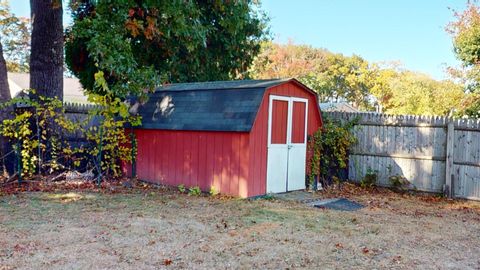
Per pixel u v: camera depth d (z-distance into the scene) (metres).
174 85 9.70
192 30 9.55
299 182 8.75
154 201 6.93
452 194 8.31
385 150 9.34
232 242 4.57
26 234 4.64
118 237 4.64
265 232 5.05
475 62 11.68
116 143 8.91
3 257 3.86
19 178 7.95
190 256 4.06
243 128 7.21
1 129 8.09
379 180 9.42
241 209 6.41
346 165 9.84
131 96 9.80
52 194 7.23
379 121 9.41
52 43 8.88
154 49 11.44
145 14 9.35
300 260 4.05
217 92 8.12
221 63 13.78
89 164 9.03
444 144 8.52
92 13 9.58
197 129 7.91
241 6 11.51
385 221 5.92
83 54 10.64
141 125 9.02
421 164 8.83
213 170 7.82
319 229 5.29
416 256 4.27
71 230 4.87
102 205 6.43
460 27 13.20
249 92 7.63
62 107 8.63
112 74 8.65
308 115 8.96
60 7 8.66
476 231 5.45
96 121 9.91
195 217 5.77
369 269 3.85
